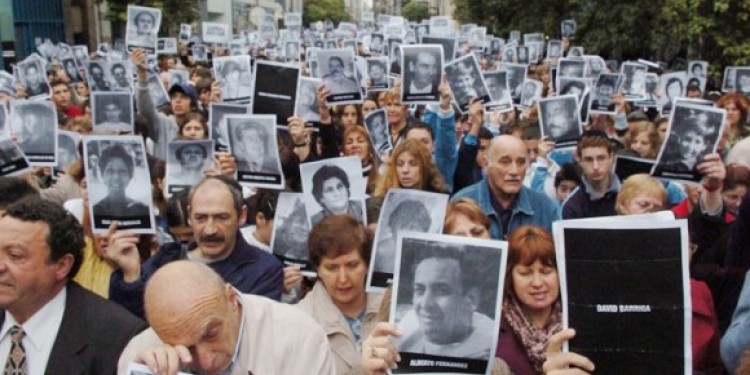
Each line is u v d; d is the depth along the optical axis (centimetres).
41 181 664
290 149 596
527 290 288
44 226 261
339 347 329
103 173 424
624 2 2267
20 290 258
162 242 488
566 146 705
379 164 678
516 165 453
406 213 385
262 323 257
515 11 2906
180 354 220
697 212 420
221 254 368
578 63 1166
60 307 273
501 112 948
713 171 415
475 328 268
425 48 740
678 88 940
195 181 533
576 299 252
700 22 1508
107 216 423
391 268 359
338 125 798
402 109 778
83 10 3500
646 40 2270
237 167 512
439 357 269
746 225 384
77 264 276
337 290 333
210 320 225
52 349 267
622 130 925
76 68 1423
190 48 2248
